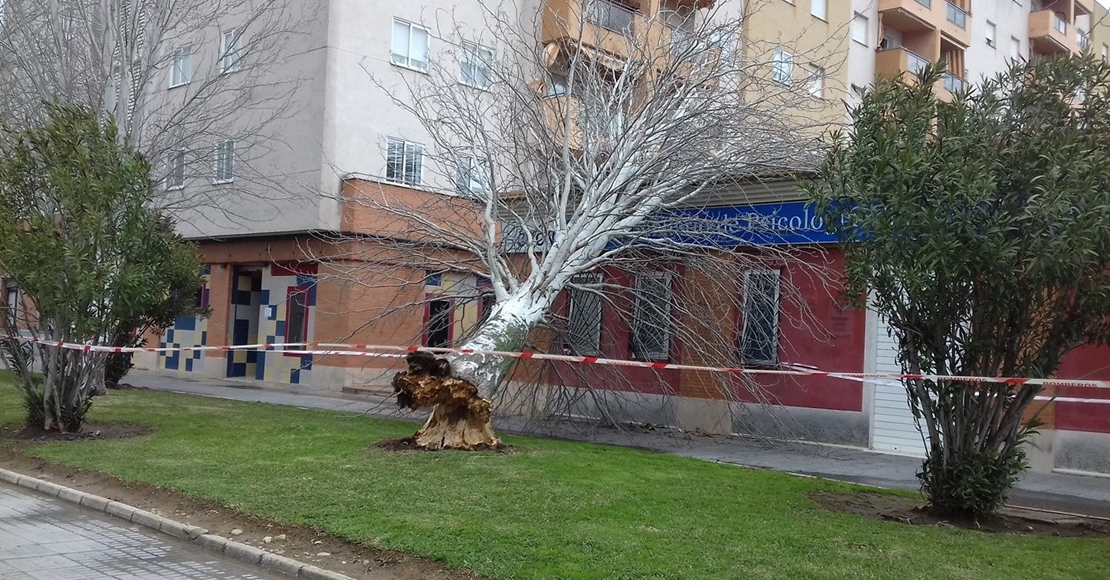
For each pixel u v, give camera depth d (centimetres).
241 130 2020
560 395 1427
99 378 1680
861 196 787
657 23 1495
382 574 634
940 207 746
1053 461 1177
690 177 1307
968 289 767
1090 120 791
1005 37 3575
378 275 1708
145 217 1186
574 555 636
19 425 1275
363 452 1060
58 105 1242
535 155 1323
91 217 1114
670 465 1057
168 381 2234
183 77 2327
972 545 696
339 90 2061
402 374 1090
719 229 1315
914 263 757
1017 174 745
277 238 2208
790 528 738
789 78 1465
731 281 1330
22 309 1230
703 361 1373
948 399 784
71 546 714
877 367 1336
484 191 1409
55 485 926
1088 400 1004
